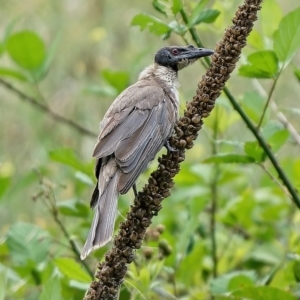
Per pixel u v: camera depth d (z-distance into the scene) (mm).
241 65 10461
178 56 10812
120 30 19734
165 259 10047
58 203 11359
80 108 18859
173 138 8523
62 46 19484
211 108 8594
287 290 9578
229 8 12281
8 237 11094
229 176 12906
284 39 9773
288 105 17453
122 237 8195
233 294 9141
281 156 17500
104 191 8734
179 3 10438
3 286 9438
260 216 13344
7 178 12852
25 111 17891
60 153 11461
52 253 12977
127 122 9406
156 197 8312
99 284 8156
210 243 12734
